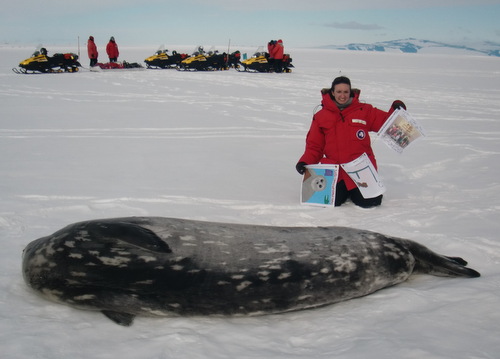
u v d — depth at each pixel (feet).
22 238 12.21
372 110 16.57
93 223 9.43
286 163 22.08
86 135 27.86
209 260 9.02
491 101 45.44
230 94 49.29
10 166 20.01
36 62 74.79
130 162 21.40
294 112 38.09
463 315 8.31
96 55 86.28
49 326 8.29
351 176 15.67
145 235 8.84
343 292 9.37
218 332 8.31
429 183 18.88
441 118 35.55
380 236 10.37
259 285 8.93
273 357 7.41
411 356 7.08
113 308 8.84
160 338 8.02
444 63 137.08
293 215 14.84
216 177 19.24
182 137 27.81
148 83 60.44
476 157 22.72
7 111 36.17
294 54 219.00
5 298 9.19
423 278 10.42
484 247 11.81
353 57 181.27
